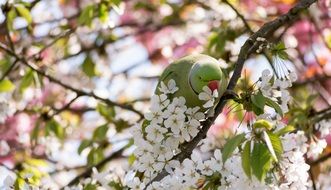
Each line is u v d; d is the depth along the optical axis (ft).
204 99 11.58
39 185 13.24
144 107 22.13
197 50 25.27
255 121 10.54
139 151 11.61
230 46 19.84
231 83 11.81
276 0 23.72
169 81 12.07
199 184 11.18
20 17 18.58
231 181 10.88
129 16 25.66
